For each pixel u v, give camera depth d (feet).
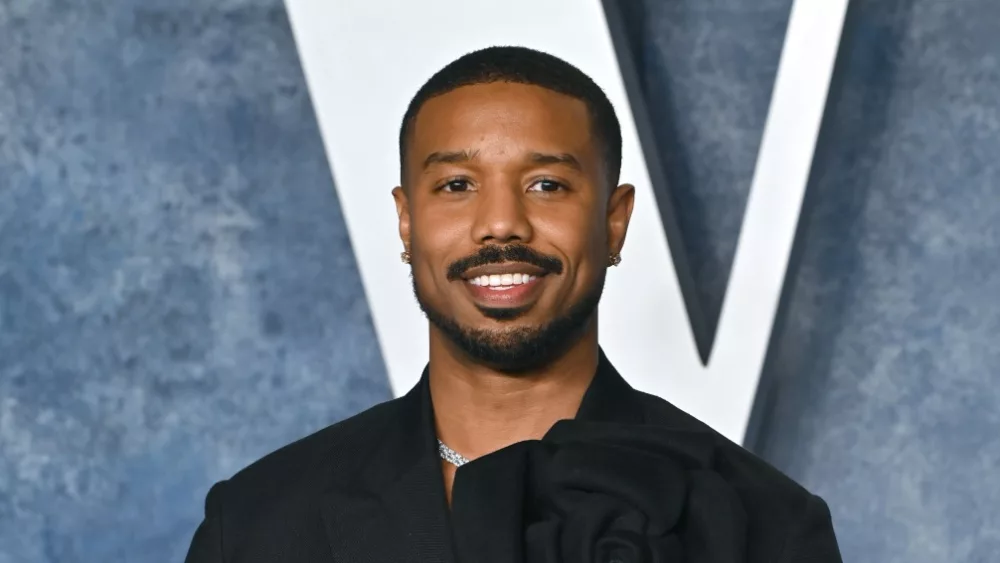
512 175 13.60
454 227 13.65
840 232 24.21
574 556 12.65
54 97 24.81
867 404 24.07
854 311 24.13
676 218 23.73
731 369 22.38
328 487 14.82
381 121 23.08
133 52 24.81
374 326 24.59
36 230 24.73
